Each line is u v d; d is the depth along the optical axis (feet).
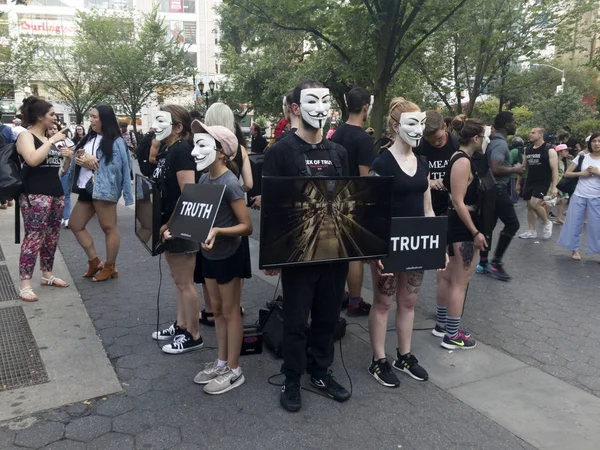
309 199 9.06
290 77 71.10
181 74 106.63
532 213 27.20
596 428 9.48
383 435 9.21
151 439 8.95
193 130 10.12
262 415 9.79
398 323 11.58
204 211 9.52
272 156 9.79
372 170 11.05
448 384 11.16
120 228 27.63
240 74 83.46
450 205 12.56
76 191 17.80
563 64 115.03
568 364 12.19
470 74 59.52
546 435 9.25
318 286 10.10
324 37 32.68
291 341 9.97
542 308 16.15
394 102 10.98
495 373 11.69
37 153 15.02
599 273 20.42
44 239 16.78
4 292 16.63
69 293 16.61
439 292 13.56
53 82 109.50
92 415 9.67
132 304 15.88
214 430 9.26
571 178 22.43
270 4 30.73
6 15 101.50
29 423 9.34
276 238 8.87
